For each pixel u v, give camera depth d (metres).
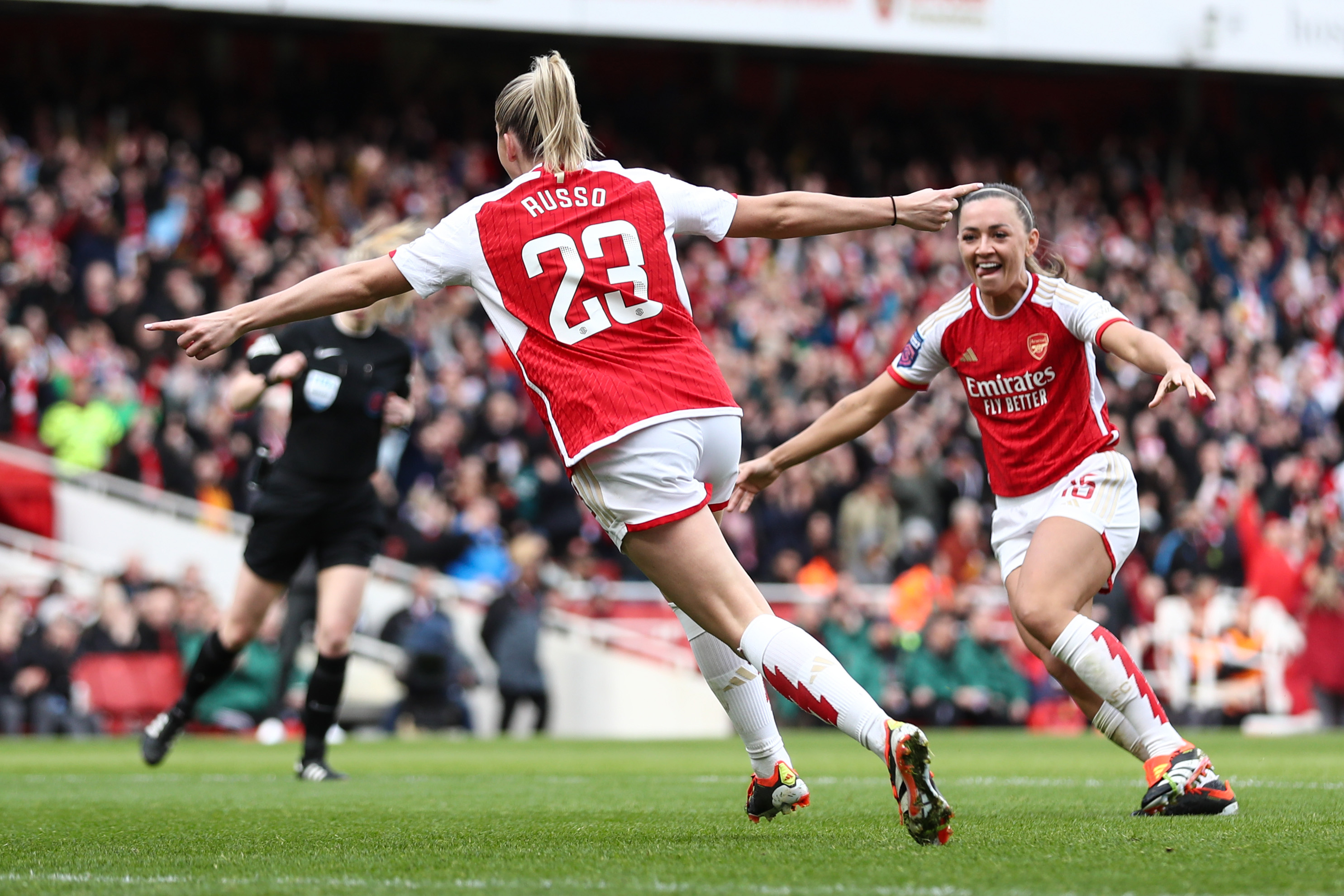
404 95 83.25
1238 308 84.69
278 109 79.19
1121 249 87.19
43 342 57.56
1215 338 80.06
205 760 32.56
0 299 59.41
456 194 77.00
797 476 60.44
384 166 74.88
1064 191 91.06
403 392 24.89
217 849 13.88
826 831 14.88
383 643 52.09
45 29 82.88
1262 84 94.19
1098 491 16.56
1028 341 16.64
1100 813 16.94
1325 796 19.27
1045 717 53.84
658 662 54.59
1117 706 16.42
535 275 13.46
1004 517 17.41
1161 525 66.44
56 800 20.66
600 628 53.88
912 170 90.81
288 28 84.75
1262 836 13.96
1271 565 56.50
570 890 10.69
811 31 76.44
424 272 13.56
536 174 13.88
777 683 12.86
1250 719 55.44
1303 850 12.80
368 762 31.97
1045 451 16.91
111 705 46.28
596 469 13.15
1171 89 101.69
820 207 14.12
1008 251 16.39
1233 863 11.95
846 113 92.44
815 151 89.12
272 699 43.81
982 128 93.50
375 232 25.22
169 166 70.94
